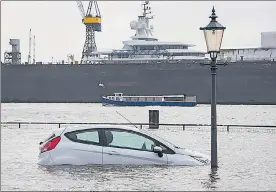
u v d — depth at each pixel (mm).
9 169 19156
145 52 155375
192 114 92250
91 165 18797
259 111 104188
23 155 24453
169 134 40438
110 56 157750
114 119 73000
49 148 19031
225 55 154875
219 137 38188
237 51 155250
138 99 130000
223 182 16844
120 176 17406
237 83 136625
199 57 151500
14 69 150625
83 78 147125
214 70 20031
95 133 19141
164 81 141625
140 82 143250
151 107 124125
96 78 146000
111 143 19094
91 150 18859
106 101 130500
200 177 17609
